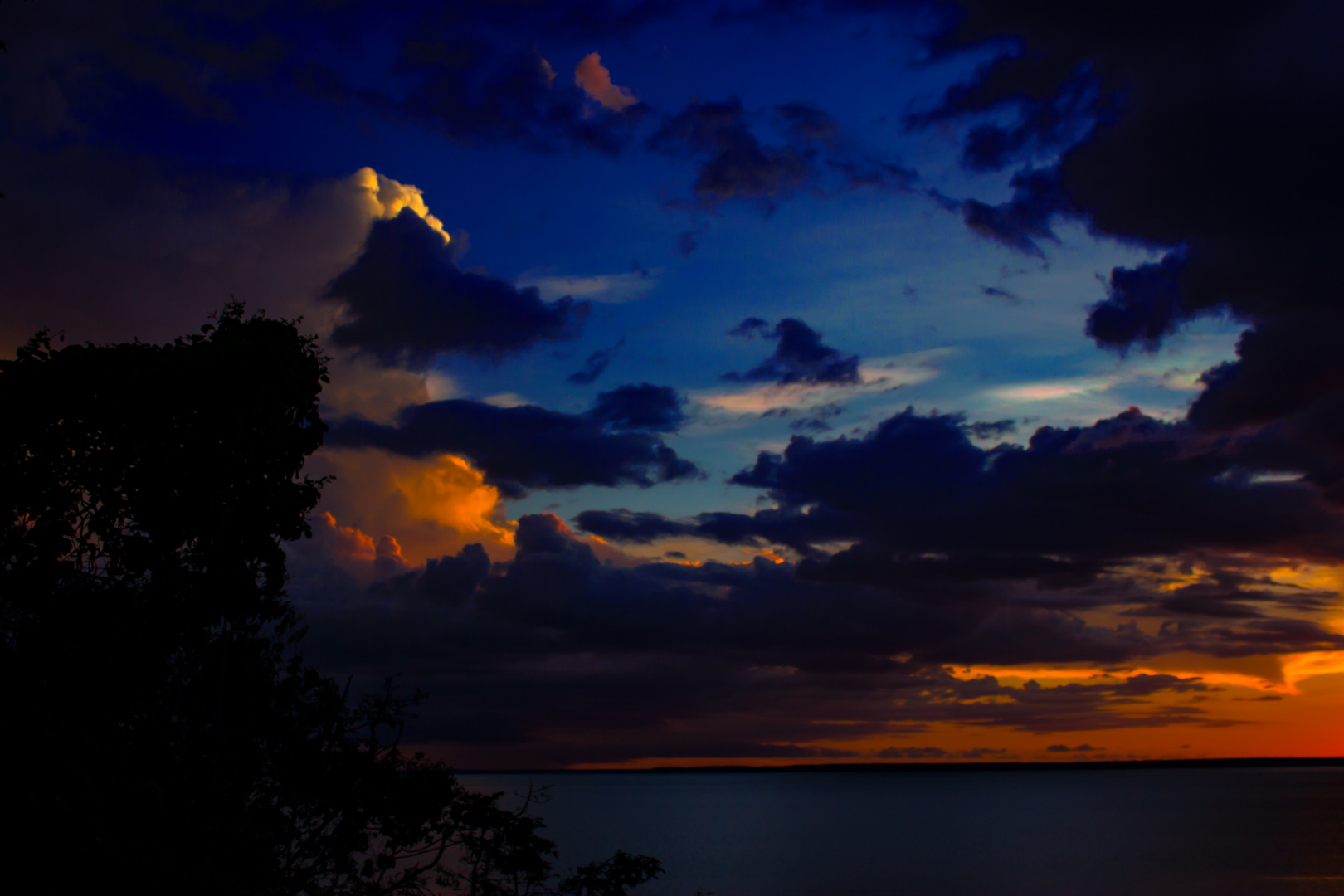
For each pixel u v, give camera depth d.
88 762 15.09
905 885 97.25
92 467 18.11
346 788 20.28
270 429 19.58
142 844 14.41
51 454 17.88
